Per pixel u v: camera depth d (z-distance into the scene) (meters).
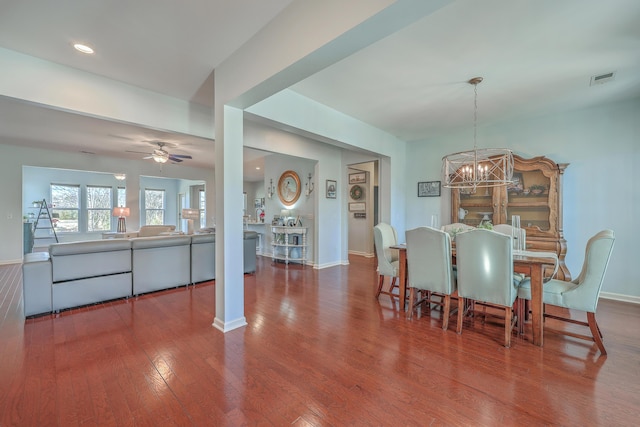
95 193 9.84
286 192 6.51
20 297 3.69
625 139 3.65
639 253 3.58
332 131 3.96
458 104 3.77
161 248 3.90
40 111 3.76
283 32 2.02
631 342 2.48
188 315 3.07
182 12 1.98
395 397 1.75
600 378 1.95
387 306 3.43
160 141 5.42
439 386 1.86
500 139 4.57
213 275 4.45
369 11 1.53
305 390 1.81
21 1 1.82
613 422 1.54
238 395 1.76
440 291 2.82
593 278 2.31
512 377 1.96
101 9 1.92
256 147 4.55
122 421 1.54
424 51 2.52
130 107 3.06
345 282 4.57
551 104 3.76
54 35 2.20
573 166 4.00
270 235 6.82
